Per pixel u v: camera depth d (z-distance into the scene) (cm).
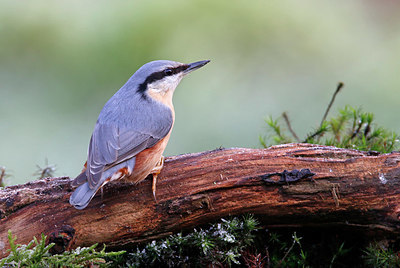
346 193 723
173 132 1447
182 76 909
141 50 1505
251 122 1452
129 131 755
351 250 776
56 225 707
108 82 1467
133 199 731
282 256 783
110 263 709
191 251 736
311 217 742
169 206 725
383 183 725
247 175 738
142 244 736
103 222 717
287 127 1119
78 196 665
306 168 739
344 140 1021
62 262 640
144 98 818
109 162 717
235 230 743
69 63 1490
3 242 695
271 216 743
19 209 717
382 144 988
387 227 728
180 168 759
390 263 714
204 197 725
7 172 1103
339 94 1464
